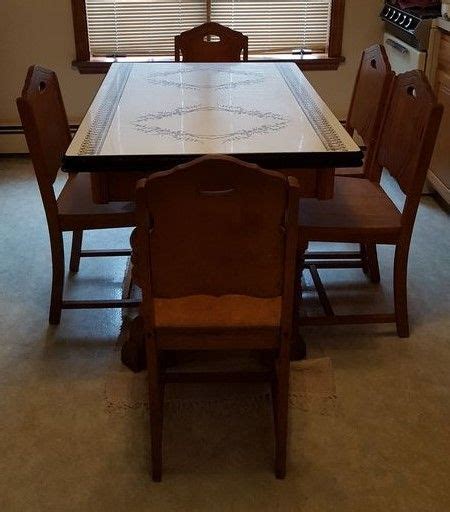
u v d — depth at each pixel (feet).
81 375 6.94
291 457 5.84
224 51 10.14
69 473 5.69
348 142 6.02
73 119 13.16
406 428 6.18
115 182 6.18
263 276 5.00
